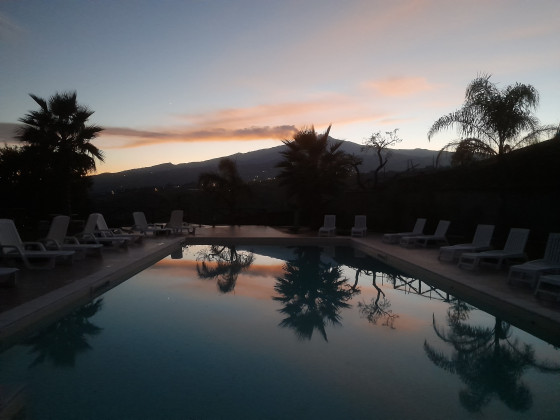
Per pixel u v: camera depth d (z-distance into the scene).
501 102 11.33
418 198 15.43
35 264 8.29
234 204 20.48
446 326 5.75
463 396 3.67
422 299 7.29
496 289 6.57
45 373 4.02
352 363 4.41
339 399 3.58
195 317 6.03
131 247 11.39
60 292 5.86
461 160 12.59
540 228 10.81
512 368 4.33
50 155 14.45
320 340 5.12
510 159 11.72
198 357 4.50
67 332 5.29
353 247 13.96
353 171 20.45
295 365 4.32
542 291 5.91
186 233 15.55
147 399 3.51
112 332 5.31
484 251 9.38
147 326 5.58
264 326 5.66
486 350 4.84
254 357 4.54
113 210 18.41
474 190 13.06
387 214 16.67
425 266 8.84
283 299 7.18
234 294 7.46
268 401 3.51
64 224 8.87
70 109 14.86
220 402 3.48
